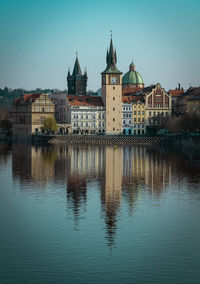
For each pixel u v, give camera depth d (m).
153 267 59.25
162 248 65.38
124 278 56.34
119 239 68.88
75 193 101.56
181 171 139.75
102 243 67.19
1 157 188.62
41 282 55.41
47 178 124.19
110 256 62.50
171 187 109.88
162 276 56.81
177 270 58.41
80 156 195.75
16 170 141.75
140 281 55.59
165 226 75.31
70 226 75.06
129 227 74.69
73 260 61.31
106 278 56.34
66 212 83.75
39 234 71.00
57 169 145.00
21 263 60.38
